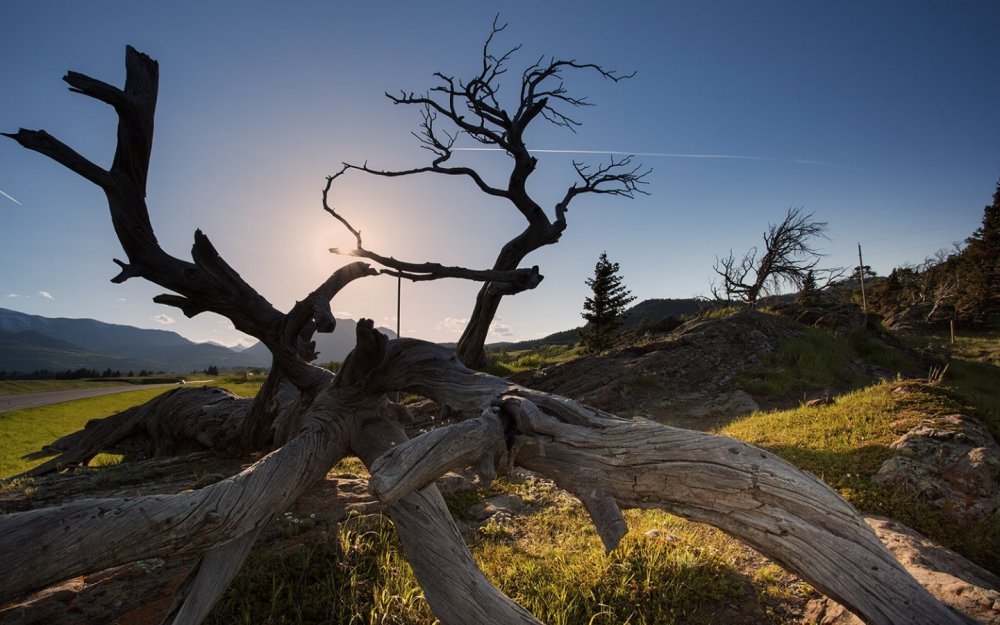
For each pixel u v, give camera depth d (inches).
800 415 370.9
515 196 452.4
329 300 270.1
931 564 165.9
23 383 2812.5
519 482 299.0
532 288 413.7
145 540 127.3
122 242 251.1
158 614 161.6
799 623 157.2
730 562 190.5
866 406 351.9
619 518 125.0
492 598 151.9
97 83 230.5
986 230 2053.4
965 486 223.6
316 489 262.4
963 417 295.3
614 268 1334.9
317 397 225.8
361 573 189.2
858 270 2119.8
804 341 757.9
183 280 257.3
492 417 134.0
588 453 125.6
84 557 118.7
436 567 157.0
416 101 438.9
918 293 2333.9
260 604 171.0
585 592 176.2
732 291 1583.4
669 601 170.1
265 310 273.6
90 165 236.2
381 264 353.7
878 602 97.2
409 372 202.1
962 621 94.3
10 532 112.5
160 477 327.3
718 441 114.0
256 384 1962.4
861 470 243.8
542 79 452.8
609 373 647.1
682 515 118.6
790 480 105.1
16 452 863.1
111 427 457.7
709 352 692.1
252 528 153.4
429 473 115.4
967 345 1358.3
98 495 284.0
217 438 370.6
